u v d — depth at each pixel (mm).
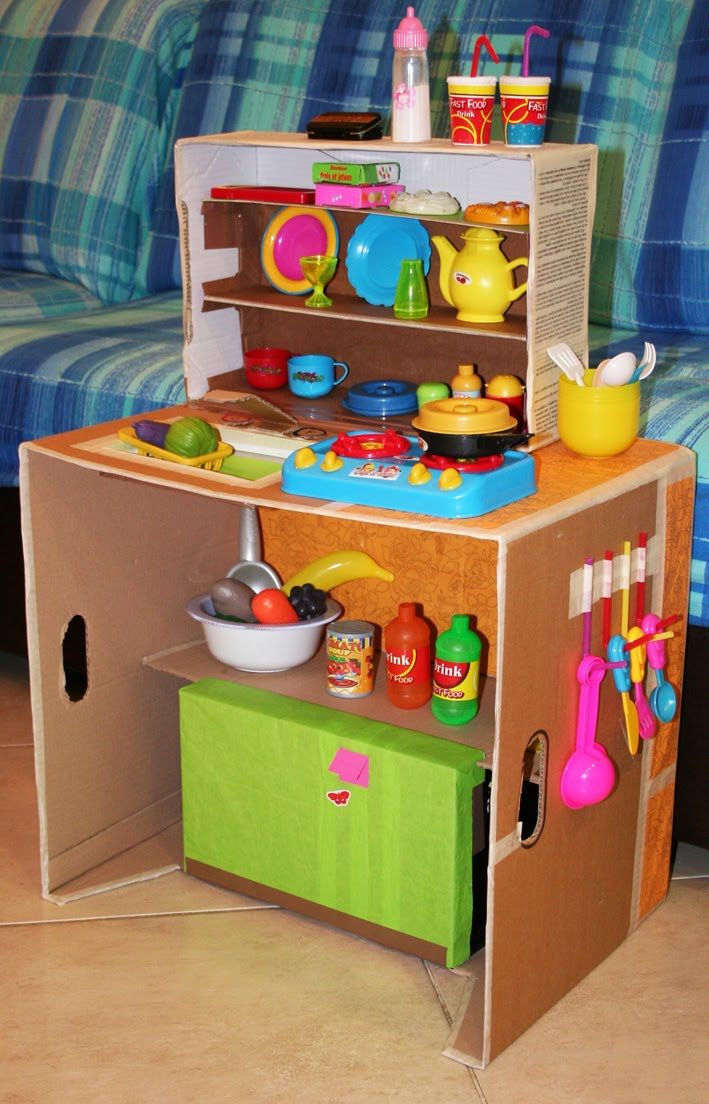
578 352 2035
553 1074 1892
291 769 2059
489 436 1872
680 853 2244
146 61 2787
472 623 2166
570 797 1923
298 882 2100
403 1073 1892
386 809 2002
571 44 2404
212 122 2678
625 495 1931
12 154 2914
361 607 2254
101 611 2160
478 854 2105
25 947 2066
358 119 2053
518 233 2049
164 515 2211
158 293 2820
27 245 2906
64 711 2137
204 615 2156
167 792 2293
